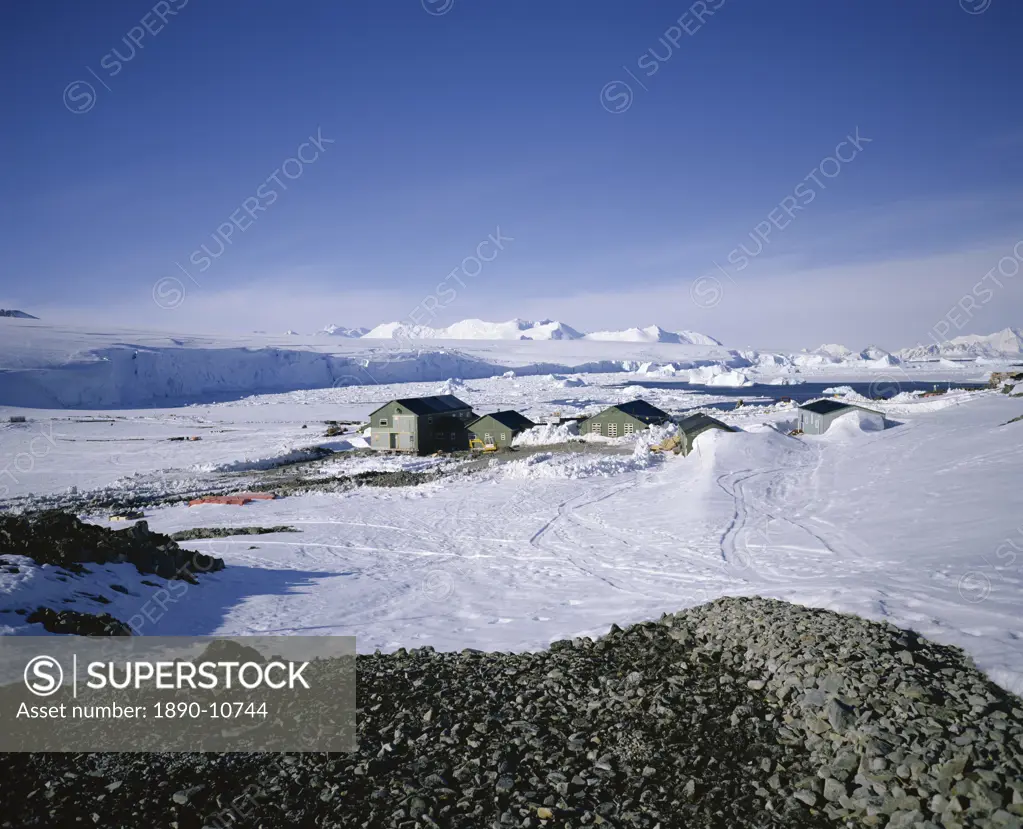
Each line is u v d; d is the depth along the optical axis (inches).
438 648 420.5
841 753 225.9
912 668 266.4
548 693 319.9
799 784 218.7
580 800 225.0
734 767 235.6
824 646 308.0
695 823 206.8
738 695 293.0
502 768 249.0
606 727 277.7
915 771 203.9
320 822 221.6
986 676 254.8
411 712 305.3
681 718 276.2
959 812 183.2
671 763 243.3
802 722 255.6
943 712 230.4
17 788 234.2
